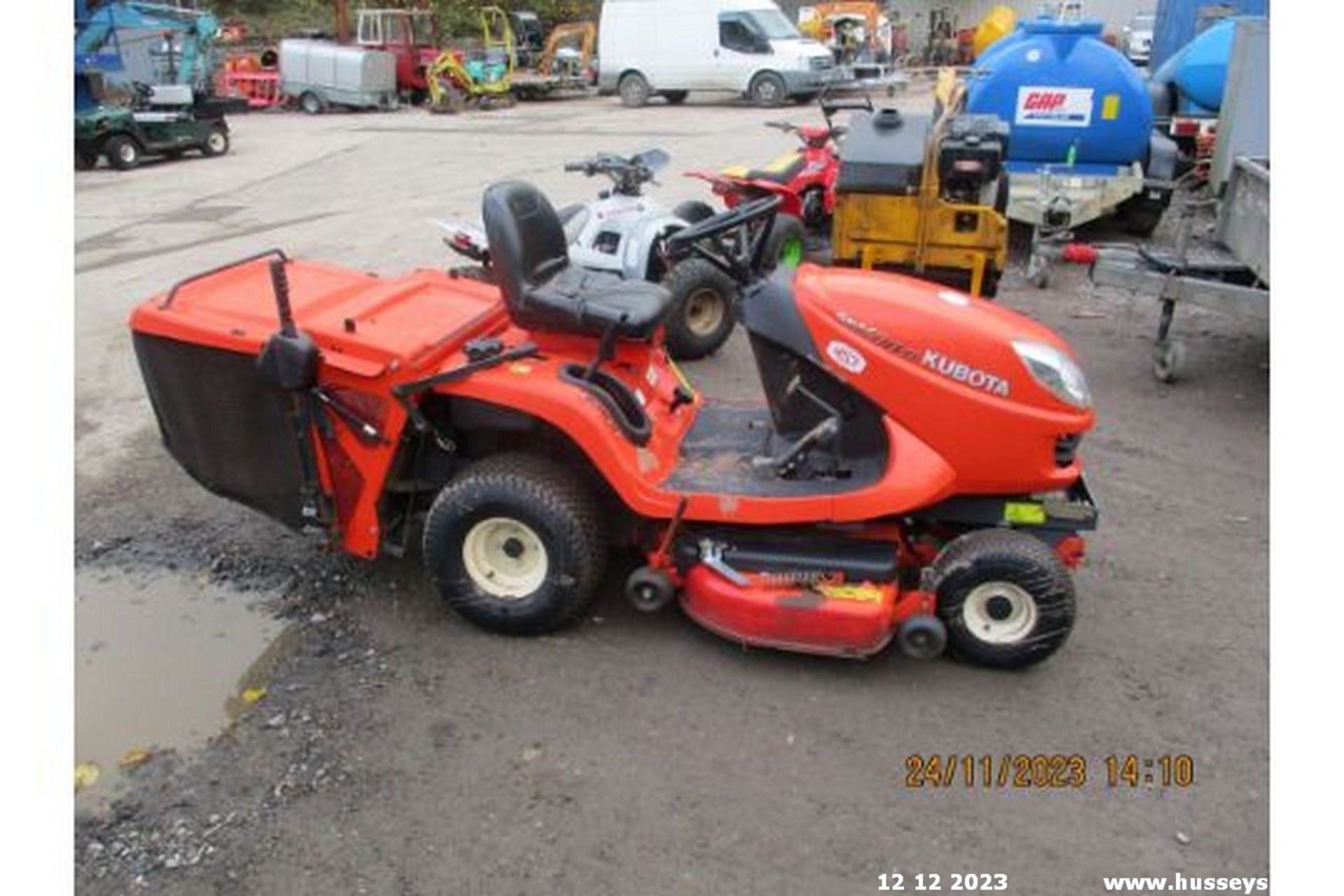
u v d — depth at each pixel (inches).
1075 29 341.1
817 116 731.4
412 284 153.7
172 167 597.3
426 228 396.2
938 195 283.1
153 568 159.3
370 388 133.1
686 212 268.2
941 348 124.0
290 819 110.1
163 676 133.9
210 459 143.6
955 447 126.2
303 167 574.9
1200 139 402.9
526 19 1098.1
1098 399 226.7
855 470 133.2
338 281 152.7
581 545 132.9
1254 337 267.9
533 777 115.4
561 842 106.6
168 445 145.8
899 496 125.2
